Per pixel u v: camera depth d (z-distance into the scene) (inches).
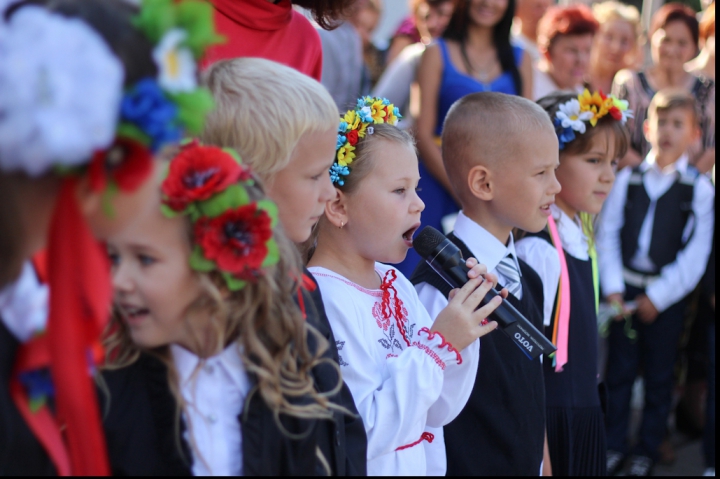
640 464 362.6
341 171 184.2
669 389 369.7
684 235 372.2
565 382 243.9
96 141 84.6
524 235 252.1
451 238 223.9
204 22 96.3
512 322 185.8
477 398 204.4
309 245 197.3
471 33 357.1
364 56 524.4
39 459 112.5
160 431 128.2
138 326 126.3
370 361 173.9
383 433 163.3
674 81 442.9
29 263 111.6
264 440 128.4
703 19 474.3
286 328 130.8
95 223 96.8
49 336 97.3
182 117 93.4
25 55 82.7
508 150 214.1
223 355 130.8
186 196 120.1
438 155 342.3
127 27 90.0
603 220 385.4
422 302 208.4
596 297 263.3
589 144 252.8
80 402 99.1
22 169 85.6
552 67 414.3
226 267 121.1
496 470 204.4
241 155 152.6
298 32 238.4
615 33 465.7
